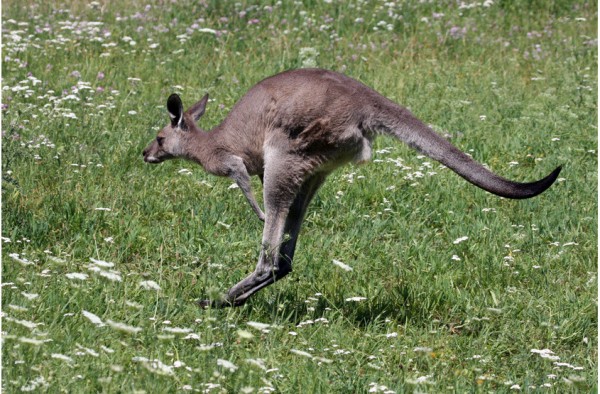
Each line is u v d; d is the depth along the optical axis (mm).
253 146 15250
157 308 14586
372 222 19094
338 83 14766
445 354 14383
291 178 14773
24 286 14664
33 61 27047
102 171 20203
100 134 21781
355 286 16250
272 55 29234
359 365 13469
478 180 13750
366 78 27250
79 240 17078
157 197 19406
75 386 11641
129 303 13219
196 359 12828
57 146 21078
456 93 26609
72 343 12945
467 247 18391
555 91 27594
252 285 15117
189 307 14812
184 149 15898
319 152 14734
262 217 15008
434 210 19875
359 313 15469
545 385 13172
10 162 19641
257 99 15133
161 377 11812
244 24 32062
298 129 14656
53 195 18469
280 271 15242
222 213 18828
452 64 29797
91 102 24031
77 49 28719
